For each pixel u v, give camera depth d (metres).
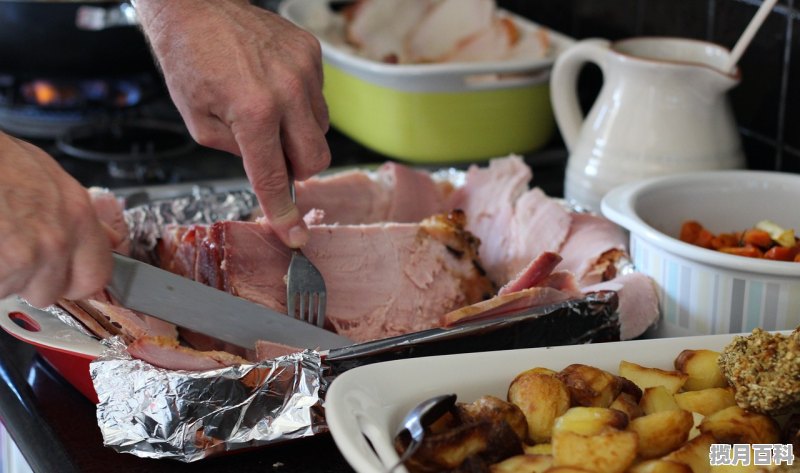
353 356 0.83
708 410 0.76
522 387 0.74
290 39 0.94
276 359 0.82
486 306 0.94
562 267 1.11
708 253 0.94
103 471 0.83
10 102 1.85
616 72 1.24
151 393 0.80
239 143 0.90
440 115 1.49
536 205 1.16
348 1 1.86
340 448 0.66
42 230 0.71
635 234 1.04
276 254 0.98
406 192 1.21
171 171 1.65
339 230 1.03
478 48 1.69
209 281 0.98
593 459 0.66
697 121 1.20
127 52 1.85
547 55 1.60
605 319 0.94
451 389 0.76
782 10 1.25
